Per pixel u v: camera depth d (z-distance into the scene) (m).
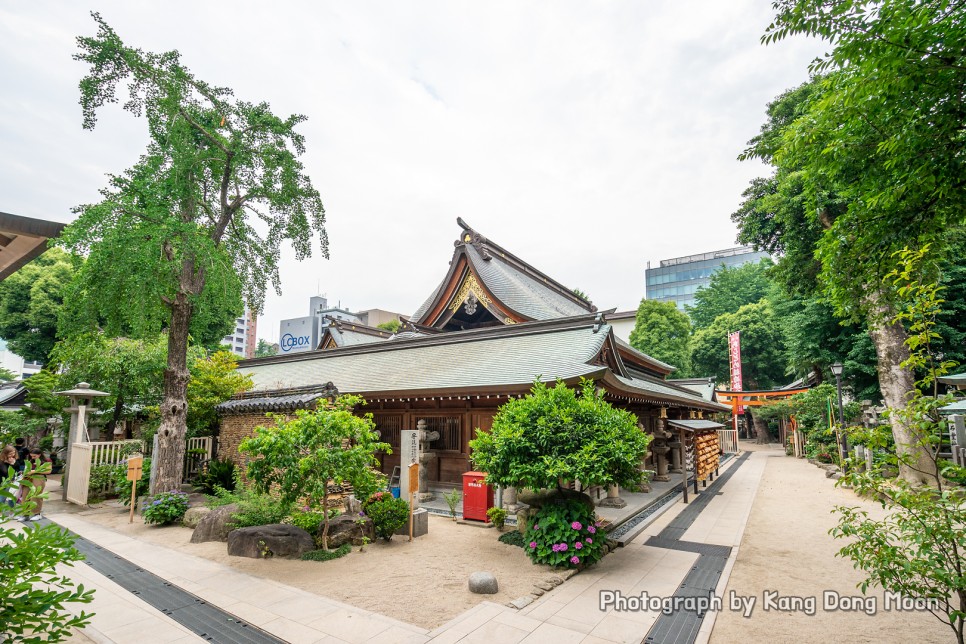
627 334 40.88
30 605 2.88
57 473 17.66
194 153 10.69
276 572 6.70
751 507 12.06
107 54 9.50
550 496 7.82
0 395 22.11
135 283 9.25
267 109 11.68
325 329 28.20
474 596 5.88
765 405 29.62
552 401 7.91
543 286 28.00
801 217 15.52
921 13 3.87
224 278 10.34
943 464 3.72
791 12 4.75
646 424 18.12
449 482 13.24
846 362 20.48
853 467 4.27
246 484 11.73
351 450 7.57
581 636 4.86
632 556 7.78
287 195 11.95
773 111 18.77
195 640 4.72
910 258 4.34
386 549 7.89
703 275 88.25
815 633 5.05
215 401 14.04
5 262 4.89
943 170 4.47
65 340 14.03
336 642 4.68
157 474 10.29
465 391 11.55
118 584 6.23
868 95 4.70
